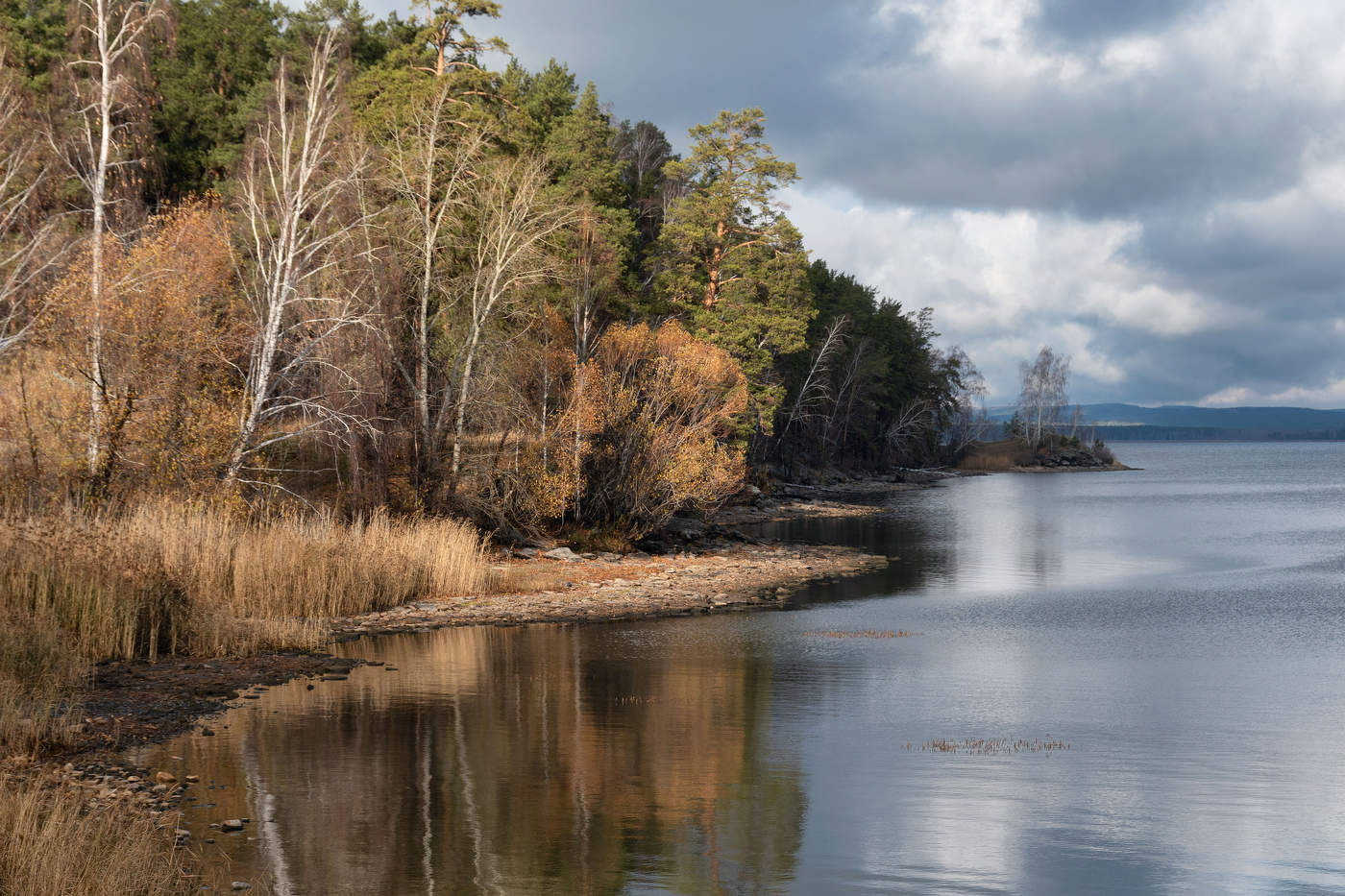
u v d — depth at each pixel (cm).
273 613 2470
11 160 3203
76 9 3166
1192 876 1062
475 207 4097
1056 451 16412
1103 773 1441
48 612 1905
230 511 2781
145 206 3634
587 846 1114
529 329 4319
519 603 3020
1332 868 1088
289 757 1417
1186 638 2684
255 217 3412
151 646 1991
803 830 1182
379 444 3466
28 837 886
